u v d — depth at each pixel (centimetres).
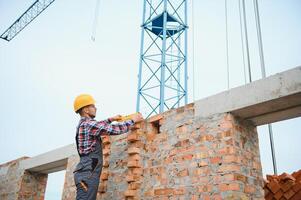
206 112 373
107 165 463
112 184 444
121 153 449
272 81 327
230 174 324
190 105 395
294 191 426
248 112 353
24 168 777
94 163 315
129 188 408
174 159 386
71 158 630
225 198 318
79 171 312
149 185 402
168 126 411
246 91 344
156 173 400
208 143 356
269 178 462
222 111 358
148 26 1228
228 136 341
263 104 332
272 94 322
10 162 844
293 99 320
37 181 798
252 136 380
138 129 431
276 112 350
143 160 423
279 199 434
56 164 714
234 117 357
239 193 319
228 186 321
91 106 354
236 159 332
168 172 386
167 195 376
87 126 323
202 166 352
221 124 353
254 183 350
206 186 340
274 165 629
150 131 433
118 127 336
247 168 347
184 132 388
